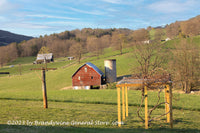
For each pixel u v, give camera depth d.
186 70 36.06
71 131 10.48
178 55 37.03
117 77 57.34
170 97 12.03
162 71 12.69
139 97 26.16
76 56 97.75
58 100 25.53
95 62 85.31
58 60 118.31
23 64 116.25
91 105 22.45
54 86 55.62
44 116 15.27
